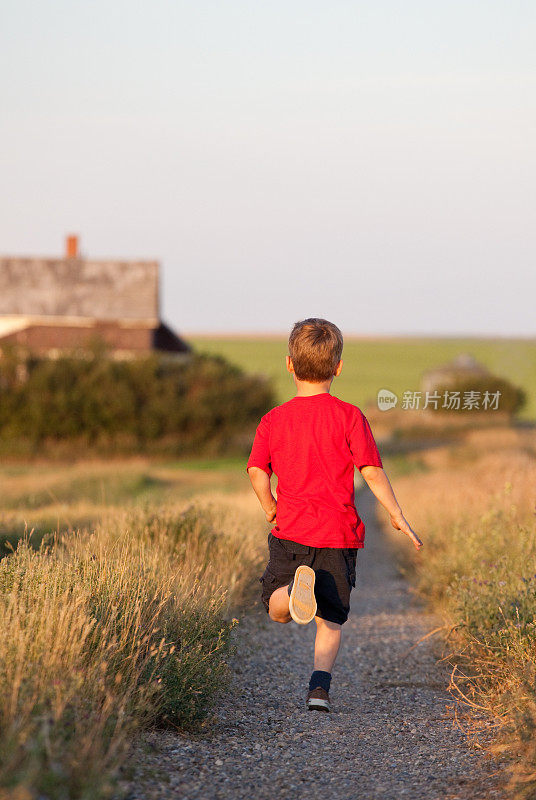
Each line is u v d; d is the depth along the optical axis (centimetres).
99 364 6669
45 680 587
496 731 718
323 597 742
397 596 1680
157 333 9206
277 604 721
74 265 9325
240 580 1247
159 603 852
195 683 733
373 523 3256
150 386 6731
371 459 743
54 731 529
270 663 1020
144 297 9088
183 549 1263
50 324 8956
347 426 751
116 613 761
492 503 1709
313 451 746
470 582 1139
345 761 658
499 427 7638
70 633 657
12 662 599
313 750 687
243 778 610
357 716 800
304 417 759
